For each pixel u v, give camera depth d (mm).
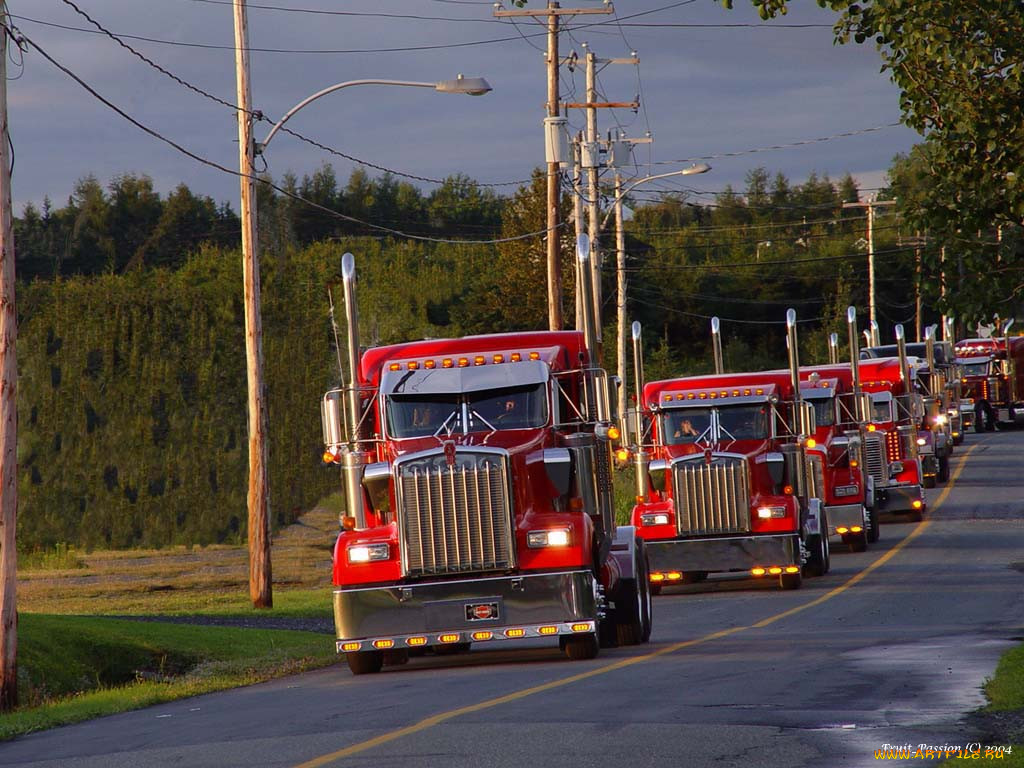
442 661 67438
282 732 42688
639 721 40594
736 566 97062
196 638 85938
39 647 76812
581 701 45688
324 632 94375
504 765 34188
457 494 58500
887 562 114312
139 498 197375
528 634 58469
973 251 52469
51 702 64875
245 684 64938
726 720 40312
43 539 188125
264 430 109250
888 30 50844
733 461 97125
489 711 44000
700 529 97250
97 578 146500
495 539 58312
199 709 54000
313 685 59844
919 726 38750
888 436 151625
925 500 175500
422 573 58656
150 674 77312
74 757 41812
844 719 40156
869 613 77562
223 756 38500
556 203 154375
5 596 65062
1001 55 50344
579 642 61156
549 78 158250
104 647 80188
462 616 58625
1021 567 104250
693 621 80688
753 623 76125
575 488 61438
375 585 59375
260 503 110000
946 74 51125
